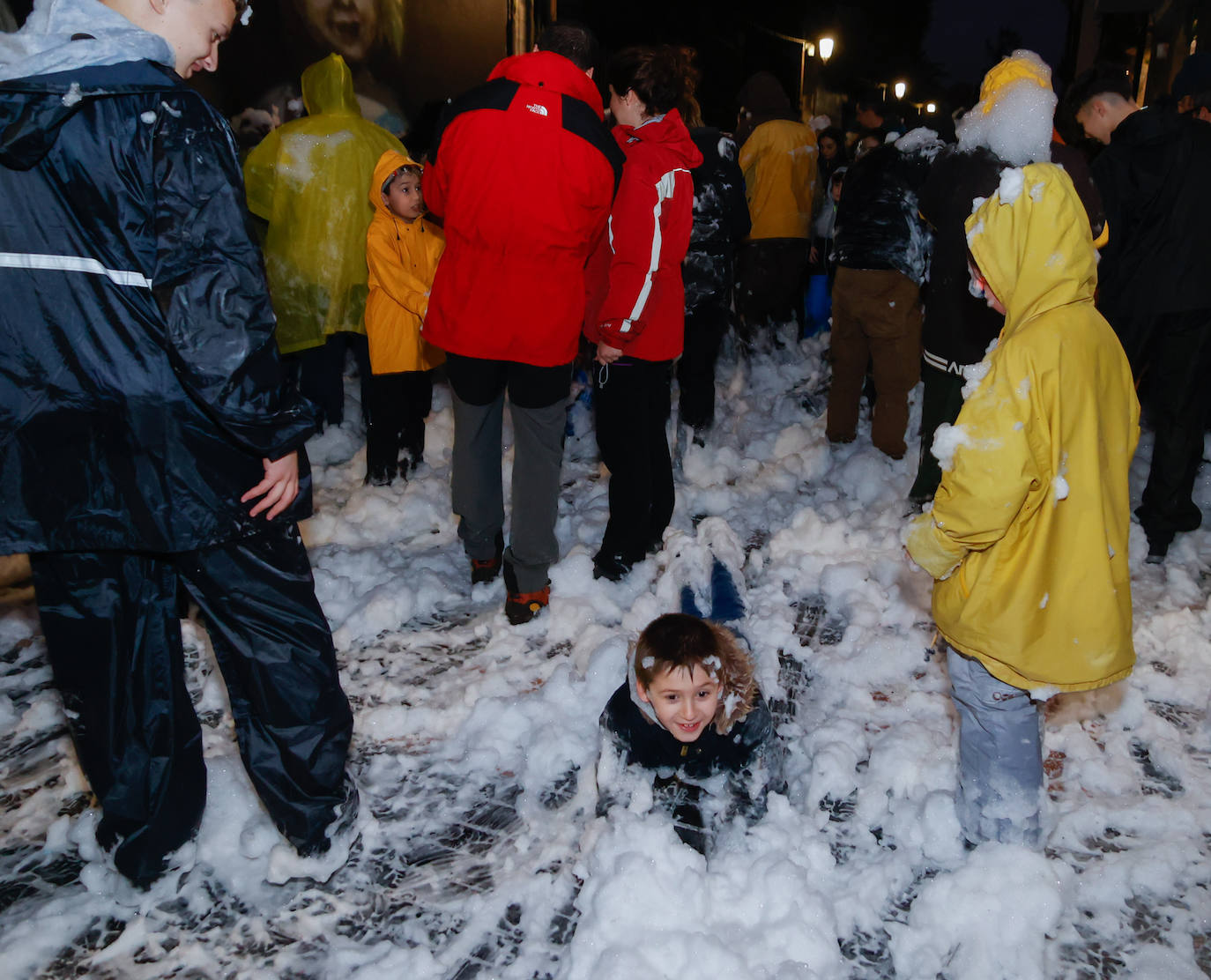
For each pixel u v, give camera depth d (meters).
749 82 7.12
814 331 7.96
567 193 3.08
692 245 4.77
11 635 3.61
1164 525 4.20
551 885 2.38
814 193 7.17
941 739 2.90
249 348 1.91
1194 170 3.75
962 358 4.05
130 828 2.31
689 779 2.57
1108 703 3.08
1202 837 2.57
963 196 3.78
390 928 2.30
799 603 3.92
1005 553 2.14
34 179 1.82
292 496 2.14
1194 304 3.82
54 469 1.96
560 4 14.03
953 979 2.14
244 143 7.80
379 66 7.97
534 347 3.25
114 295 1.88
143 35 1.84
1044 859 2.30
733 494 4.93
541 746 2.88
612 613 3.77
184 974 2.18
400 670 3.43
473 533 3.81
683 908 2.21
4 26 5.50
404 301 4.52
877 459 5.25
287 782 2.33
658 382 3.92
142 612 2.21
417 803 2.74
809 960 2.15
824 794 2.74
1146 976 2.13
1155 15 10.17
